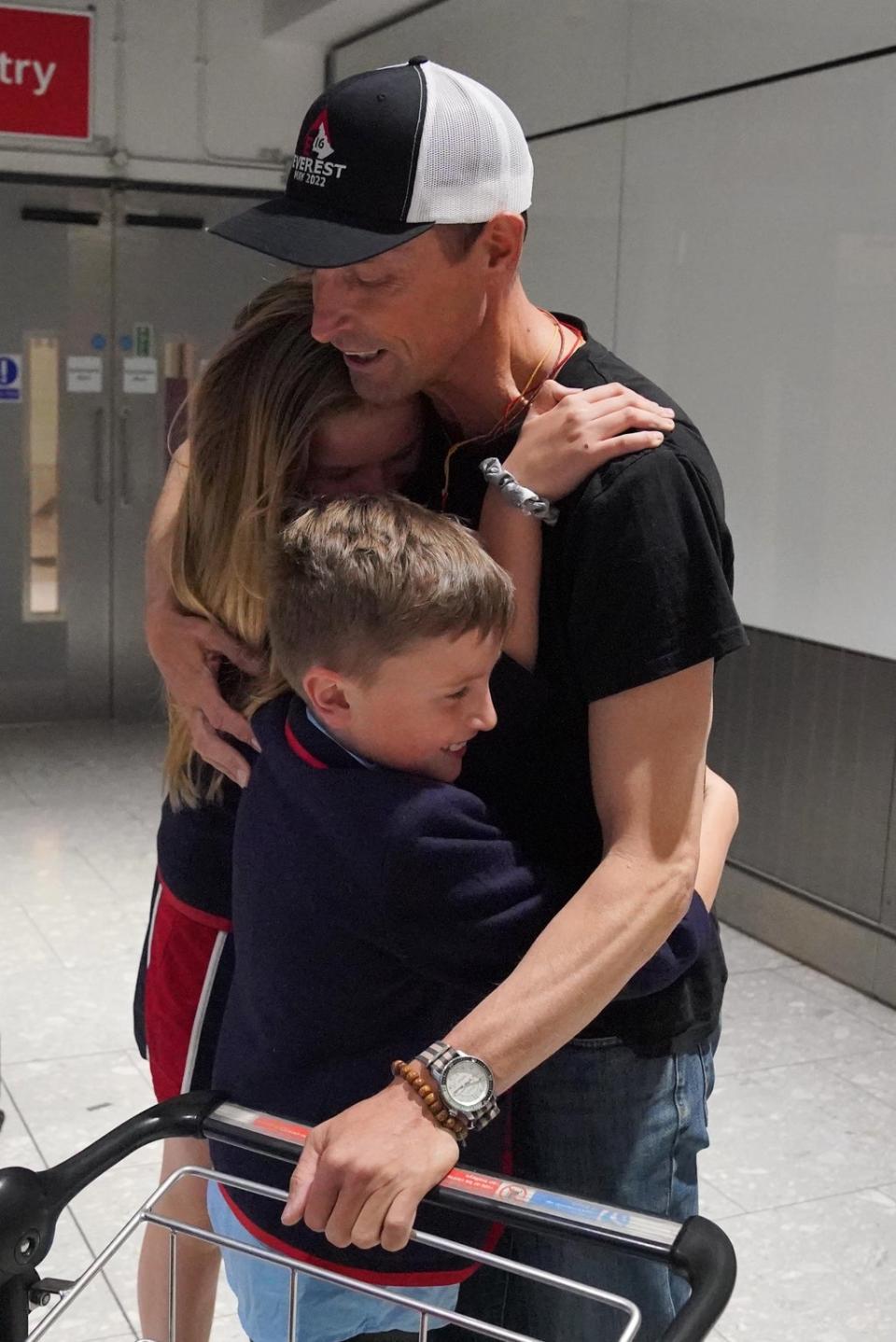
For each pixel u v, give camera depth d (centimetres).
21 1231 110
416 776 125
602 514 123
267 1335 136
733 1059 355
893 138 367
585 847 139
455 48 580
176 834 165
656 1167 144
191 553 152
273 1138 120
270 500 141
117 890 456
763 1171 301
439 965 124
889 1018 384
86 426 686
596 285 496
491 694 131
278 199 125
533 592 128
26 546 685
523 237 125
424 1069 114
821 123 389
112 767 617
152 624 156
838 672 404
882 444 381
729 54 422
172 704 164
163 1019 168
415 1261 128
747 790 444
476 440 136
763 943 439
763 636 433
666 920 122
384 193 117
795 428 411
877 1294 260
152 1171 285
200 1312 181
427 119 117
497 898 123
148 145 670
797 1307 255
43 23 639
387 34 634
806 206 397
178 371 699
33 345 671
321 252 116
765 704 434
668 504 123
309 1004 131
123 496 697
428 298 122
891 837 389
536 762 136
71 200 664
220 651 151
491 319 129
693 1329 97
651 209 462
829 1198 291
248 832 136
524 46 527
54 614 695
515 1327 151
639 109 464
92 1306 239
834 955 411
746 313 425
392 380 128
